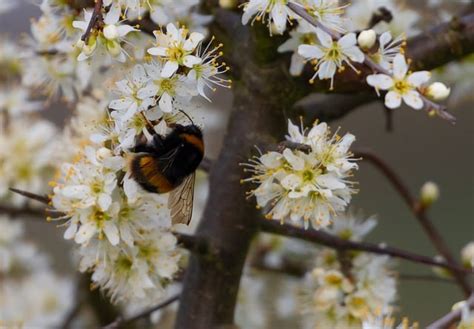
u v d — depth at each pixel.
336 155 0.57
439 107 0.56
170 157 0.58
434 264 0.62
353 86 0.60
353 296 0.63
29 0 0.67
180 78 0.56
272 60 0.60
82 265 0.59
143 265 0.59
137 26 0.57
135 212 0.58
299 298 0.65
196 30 0.60
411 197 0.66
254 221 0.61
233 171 0.60
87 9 0.60
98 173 0.57
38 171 0.68
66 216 0.58
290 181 0.57
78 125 0.62
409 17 0.63
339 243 0.62
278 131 0.60
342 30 0.58
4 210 0.66
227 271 0.61
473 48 0.60
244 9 0.57
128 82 0.56
